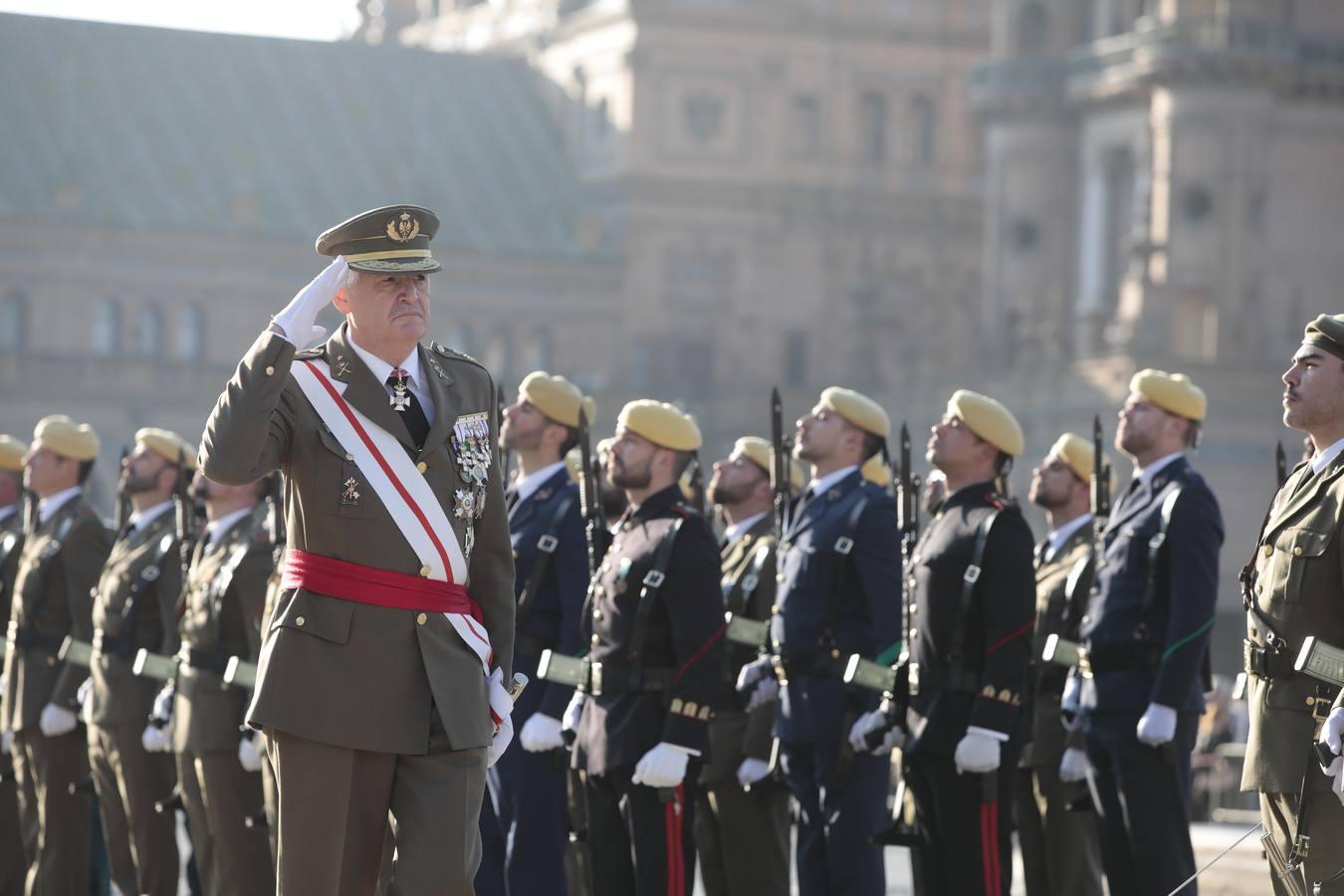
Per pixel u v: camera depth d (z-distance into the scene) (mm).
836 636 44500
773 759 46875
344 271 28562
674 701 41594
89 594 55812
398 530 28547
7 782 58844
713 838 48906
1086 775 46031
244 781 50031
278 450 28453
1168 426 43781
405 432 28766
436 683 28516
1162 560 42938
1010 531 42344
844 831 43938
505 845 45844
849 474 45719
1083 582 47188
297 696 28266
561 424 46875
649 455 43875
